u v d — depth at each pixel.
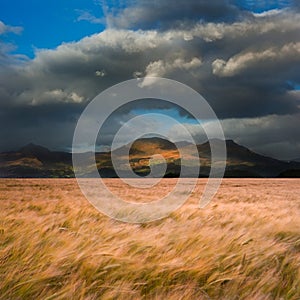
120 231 7.58
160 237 7.18
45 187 41.25
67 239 6.76
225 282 5.34
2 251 6.20
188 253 6.18
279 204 16.06
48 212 11.59
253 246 6.46
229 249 6.39
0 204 13.49
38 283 5.13
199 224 8.57
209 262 5.74
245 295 4.97
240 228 7.79
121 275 5.41
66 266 5.56
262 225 8.40
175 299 4.80
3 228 7.71
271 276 5.36
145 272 5.48
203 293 5.00
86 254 5.84
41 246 6.41
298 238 7.32
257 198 23.83
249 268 5.73
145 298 4.95
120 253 6.03
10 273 5.36
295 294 5.05
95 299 4.80
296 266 5.81
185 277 5.41
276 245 6.52
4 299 4.86
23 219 8.67
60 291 4.89
